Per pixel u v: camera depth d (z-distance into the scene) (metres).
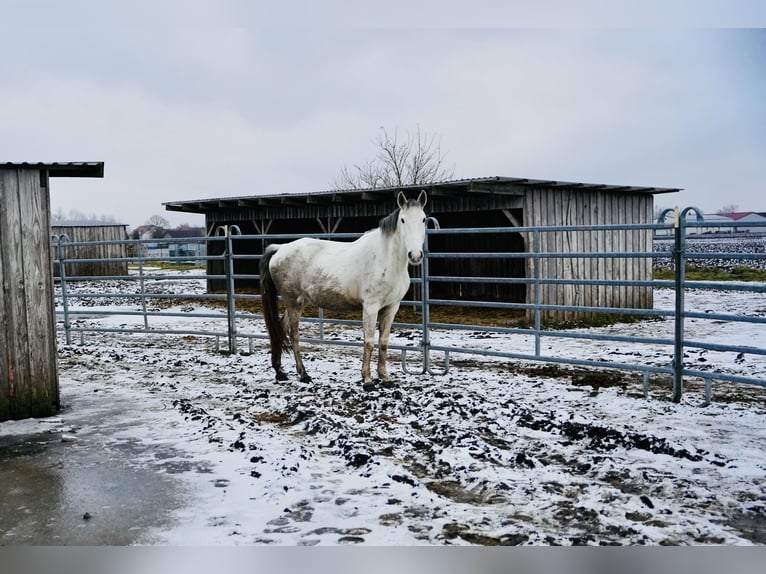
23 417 5.75
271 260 7.27
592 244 12.45
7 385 5.68
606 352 8.59
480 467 4.17
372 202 14.80
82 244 10.23
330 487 3.91
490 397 6.04
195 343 10.70
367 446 4.57
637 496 3.65
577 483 3.88
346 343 7.82
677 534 3.17
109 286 25.08
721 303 14.62
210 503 3.70
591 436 4.80
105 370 8.16
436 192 11.92
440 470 4.18
